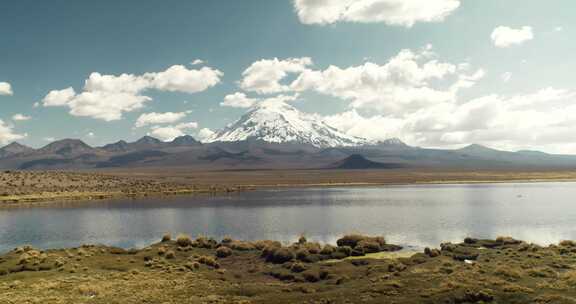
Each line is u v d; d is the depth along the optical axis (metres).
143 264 55.81
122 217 116.88
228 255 62.38
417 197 172.38
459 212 118.25
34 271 51.22
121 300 38.16
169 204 152.00
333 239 79.62
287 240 78.88
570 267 45.62
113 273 50.25
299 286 44.28
